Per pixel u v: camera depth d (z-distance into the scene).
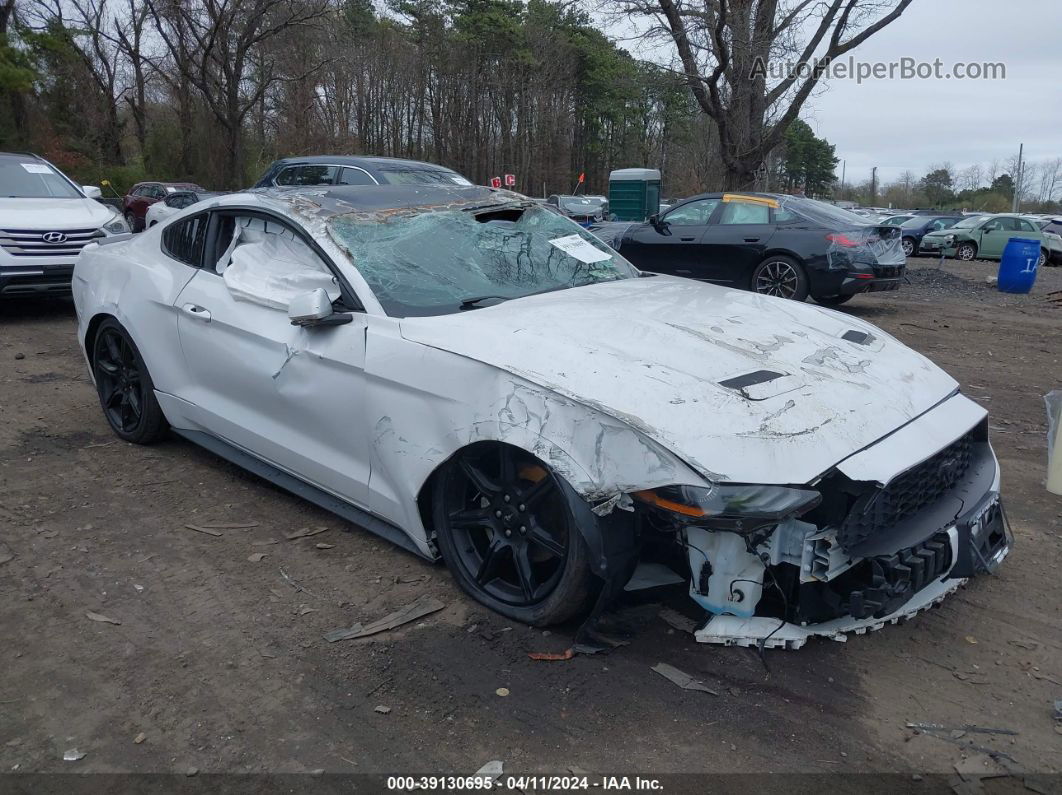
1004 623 3.28
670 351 3.09
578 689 2.82
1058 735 2.64
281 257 4.04
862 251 10.33
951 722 2.69
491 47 52.56
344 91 40.47
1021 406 6.57
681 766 2.47
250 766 2.47
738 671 2.92
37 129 33.62
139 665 2.95
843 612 2.79
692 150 45.78
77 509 4.22
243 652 3.03
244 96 35.38
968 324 10.81
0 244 8.45
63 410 5.85
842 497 2.73
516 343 3.11
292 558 3.75
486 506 3.24
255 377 3.95
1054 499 4.54
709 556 2.83
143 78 42.06
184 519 4.14
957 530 2.97
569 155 58.16
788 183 74.25
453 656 3.00
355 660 2.98
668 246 11.58
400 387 3.30
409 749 2.54
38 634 3.13
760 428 2.69
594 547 2.80
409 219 4.06
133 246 5.06
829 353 3.33
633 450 2.70
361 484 3.57
